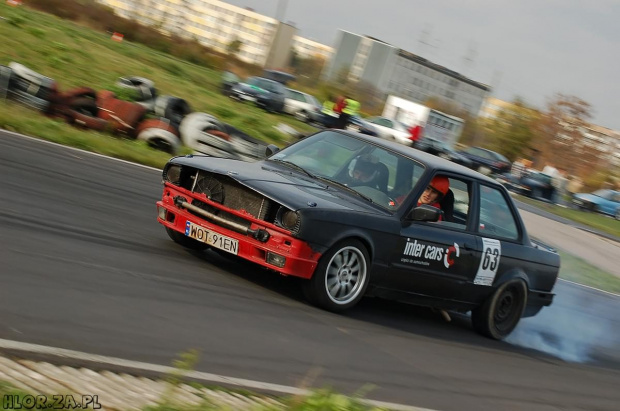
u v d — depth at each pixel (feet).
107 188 56.29
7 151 58.59
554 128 456.04
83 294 28.30
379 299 44.96
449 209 41.81
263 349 28.30
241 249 36.32
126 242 39.34
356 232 36.55
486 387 32.73
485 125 437.99
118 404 19.58
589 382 39.91
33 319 24.25
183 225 38.60
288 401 23.15
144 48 251.80
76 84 116.98
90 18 274.57
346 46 591.37
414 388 29.37
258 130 137.90
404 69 595.47
